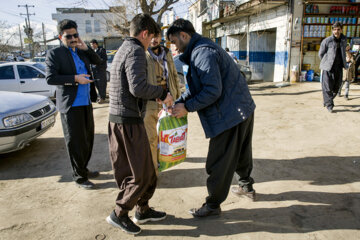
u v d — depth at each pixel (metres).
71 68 3.11
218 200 2.61
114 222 2.48
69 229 2.58
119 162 2.40
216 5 15.42
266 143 4.62
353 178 3.31
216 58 2.30
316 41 11.18
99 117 7.02
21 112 4.13
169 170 3.78
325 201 2.86
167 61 3.48
